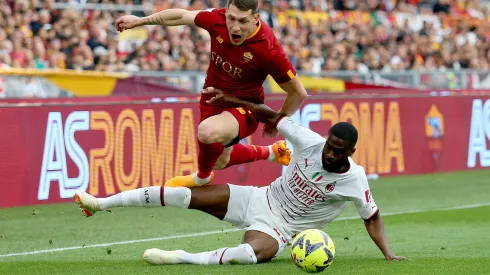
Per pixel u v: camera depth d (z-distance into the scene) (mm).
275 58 16141
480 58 55281
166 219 24344
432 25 53969
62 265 16453
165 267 15578
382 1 54719
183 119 28891
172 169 28609
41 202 25719
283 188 16016
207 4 45031
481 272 14852
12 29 36750
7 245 19578
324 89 37688
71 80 31562
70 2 41375
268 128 16516
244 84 16781
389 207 27391
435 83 40438
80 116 26312
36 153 25547
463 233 21562
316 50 46656
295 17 48531
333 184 15555
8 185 25141
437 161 36844
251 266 15414
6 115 24938
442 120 36969
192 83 33875
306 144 15523
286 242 16047
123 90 32656
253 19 15875
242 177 30234
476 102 38344
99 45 39062
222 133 16656
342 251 18203
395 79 39375
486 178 35719
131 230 22219
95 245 19641
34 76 30719
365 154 34125
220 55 16547
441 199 29438
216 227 22891
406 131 35656
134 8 42531
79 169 26312
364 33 49875
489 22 59938
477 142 38406
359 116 33906
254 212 16188
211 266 15484
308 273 14297
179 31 42062
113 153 26984
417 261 16172
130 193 16344
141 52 39719
